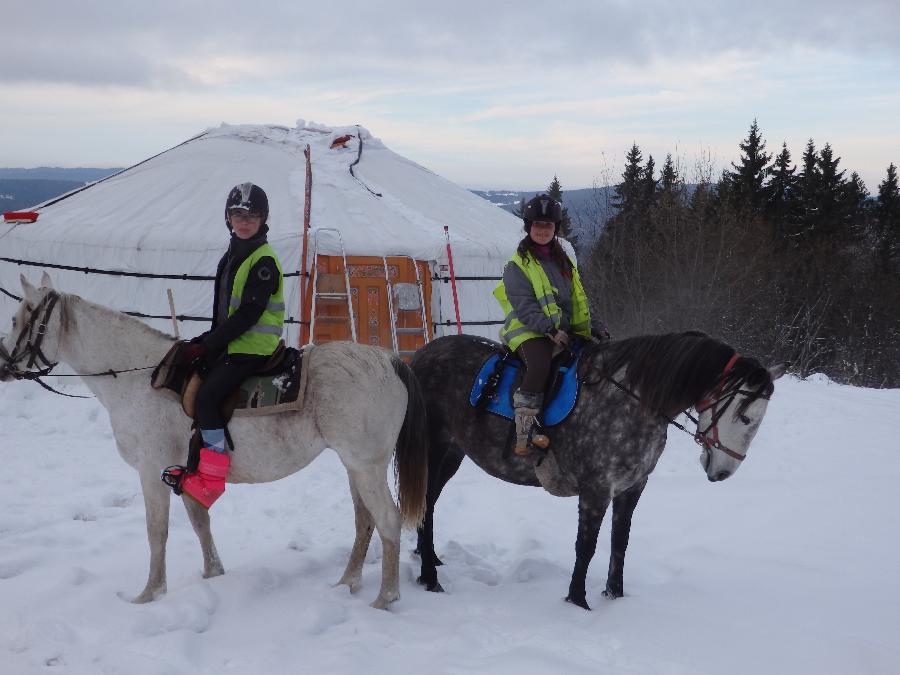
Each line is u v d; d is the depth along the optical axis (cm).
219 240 1126
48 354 482
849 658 409
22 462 781
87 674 380
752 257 3048
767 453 955
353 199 1332
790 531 652
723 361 453
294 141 1587
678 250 2933
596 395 476
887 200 4519
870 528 654
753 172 4328
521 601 496
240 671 390
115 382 479
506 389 504
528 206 495
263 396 462
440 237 1228
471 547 609
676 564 582
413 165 1652
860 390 1516
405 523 484
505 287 497
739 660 408
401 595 503
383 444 475
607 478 473
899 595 507
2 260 1240
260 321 461
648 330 2767
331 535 623
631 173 4453
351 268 1128
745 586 528
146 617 436
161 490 477
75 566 512
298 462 478
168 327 1126
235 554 569
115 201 1285
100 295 1145
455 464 562
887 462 909
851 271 3700
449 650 417
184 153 1495
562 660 399
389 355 492
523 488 775
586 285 3141
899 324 3375
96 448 845
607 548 618
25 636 412
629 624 452
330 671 386
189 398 460
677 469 860
